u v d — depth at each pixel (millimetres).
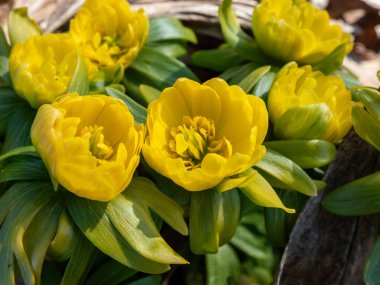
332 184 151
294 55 167
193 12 204
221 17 175
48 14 214
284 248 157
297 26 171
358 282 140
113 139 131
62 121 119
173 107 136
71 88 146
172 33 189
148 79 175
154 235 124
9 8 220
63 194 132
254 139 121
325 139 148
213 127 135
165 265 126
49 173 122
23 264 121
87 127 129
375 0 300
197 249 133
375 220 144
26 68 144
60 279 142
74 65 152
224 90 132
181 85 133
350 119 149
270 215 149
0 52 168
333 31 172
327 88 153
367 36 294
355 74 212
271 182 138
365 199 137
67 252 128
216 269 158
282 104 145
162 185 140
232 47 175
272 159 137
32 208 128
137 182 132
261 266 168
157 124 130
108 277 145
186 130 132
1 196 142
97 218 126
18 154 135
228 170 122
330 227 146
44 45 156
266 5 171
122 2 170
